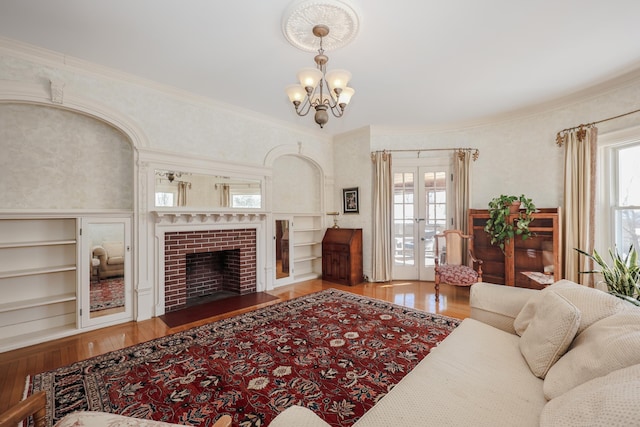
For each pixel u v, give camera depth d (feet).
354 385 6.72
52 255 9.88
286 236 16.61
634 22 7.63
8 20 7.55
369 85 11.39
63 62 9.34
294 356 8.03
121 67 10.06
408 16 7.42
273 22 7.72
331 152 18.83
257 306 12.48
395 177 17.24
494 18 7.51
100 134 10.65
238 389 6.58
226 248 13.65
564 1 6.91
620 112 10.88
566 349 4.55
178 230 11.93
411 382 4.42
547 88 11.61
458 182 15.65
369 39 8.39
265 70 10.28
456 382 4.39
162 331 9.84
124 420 3.39
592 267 11.35
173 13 7.34
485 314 6.98
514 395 4.10
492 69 10.15
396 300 13.12
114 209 10.92
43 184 9.60
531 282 12.46
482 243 13.96
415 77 10.73
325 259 17.33
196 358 7.96
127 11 7.25
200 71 10.35
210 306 12.44
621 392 2.65
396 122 15.97
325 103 7.95
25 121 9.29
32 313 9.46
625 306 4.64
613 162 11.41
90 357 8.05
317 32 7.87
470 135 15.75
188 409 5.93
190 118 12.30
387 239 16.66
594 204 11.39
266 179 15.11
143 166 10.98
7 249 9.17
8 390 6.61
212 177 13.08
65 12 7.26
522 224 12.20
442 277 12.98
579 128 11.90
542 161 13.38
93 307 9.99
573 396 3.25
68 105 9.44
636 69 10.10
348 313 11.40
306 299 13.30
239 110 13.84
